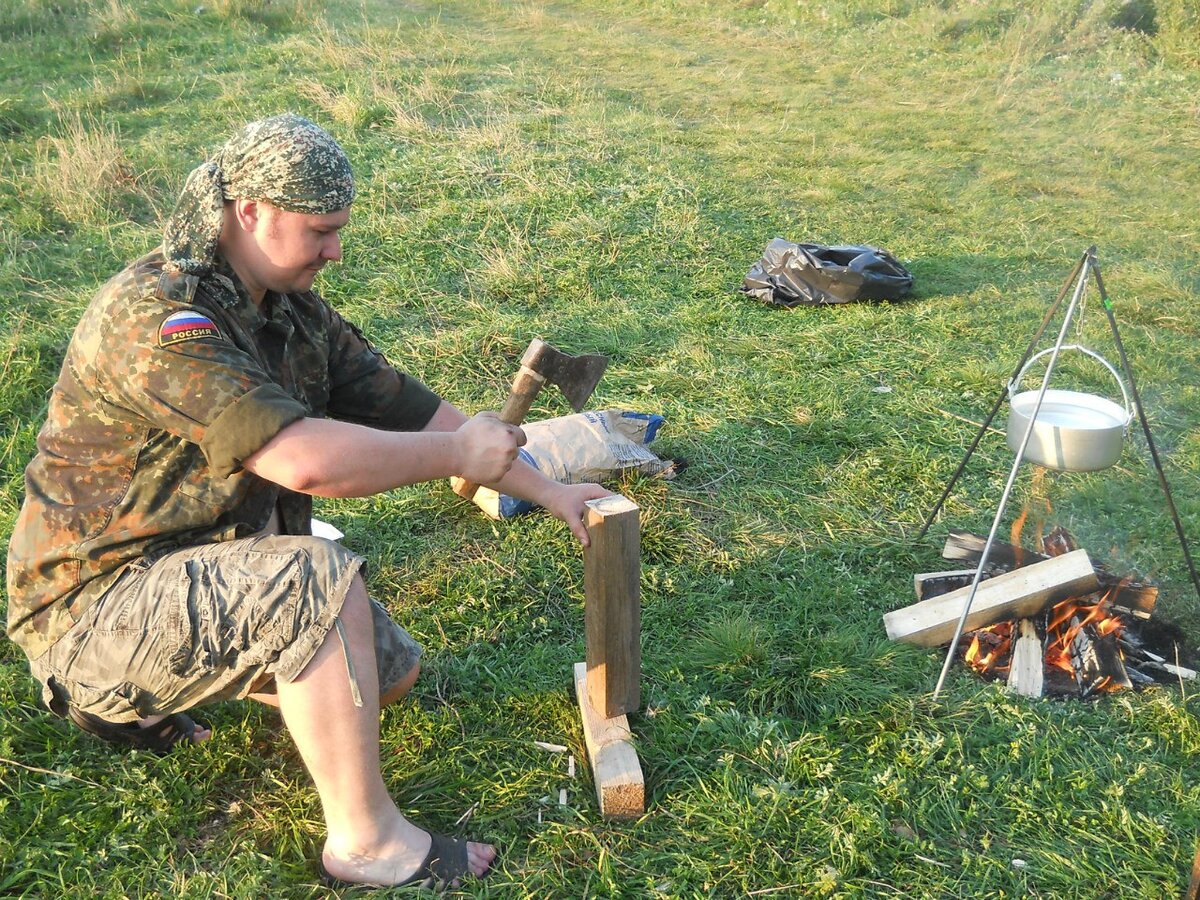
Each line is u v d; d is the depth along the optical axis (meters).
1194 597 3.49
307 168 2.06
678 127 9.76
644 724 2.82
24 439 4.22
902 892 2.34
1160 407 5.00
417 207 7.14
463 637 3.20
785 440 4.53
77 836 2.39
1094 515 4.00
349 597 2.12
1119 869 2.40
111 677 2.14
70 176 7.04
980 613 3.12
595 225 6.91
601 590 2.54
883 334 5.74
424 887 2.27
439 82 10.37
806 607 3.38
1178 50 12.73
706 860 2.42
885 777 2.61
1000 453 4.46
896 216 7.77
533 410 4.78
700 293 6.25
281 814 2.49
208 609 2.08
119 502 2.14
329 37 11.87
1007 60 13.00
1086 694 2.99
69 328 5.21
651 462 4.17
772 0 15.61
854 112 10.85
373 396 2.64
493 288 6.10
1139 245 7.33
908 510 4.01
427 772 2.63
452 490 3.96
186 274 2.08
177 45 11.73
